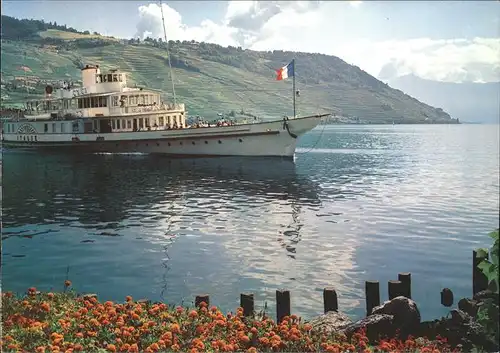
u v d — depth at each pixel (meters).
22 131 79.81
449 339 12.51
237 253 24.42
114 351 10.11
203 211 36.44
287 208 37.50
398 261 22.55
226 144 68.94
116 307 12.32
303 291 18.67
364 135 134.38
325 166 66.25
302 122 65.00
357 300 17.75
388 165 65.75
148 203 40.06
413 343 11.59
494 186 43.25
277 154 67.31
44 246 25.56
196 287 19.28
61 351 10.20
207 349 10.60
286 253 24.39
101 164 67.88
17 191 46.38
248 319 12.53
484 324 11.36
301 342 11.10
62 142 76.00
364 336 11.96
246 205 39.03
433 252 23.81
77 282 19.88
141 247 25.61
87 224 31.59
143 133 71.62
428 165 62.72
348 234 28.34
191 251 24.84
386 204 37.53
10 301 12.66
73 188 48.38
